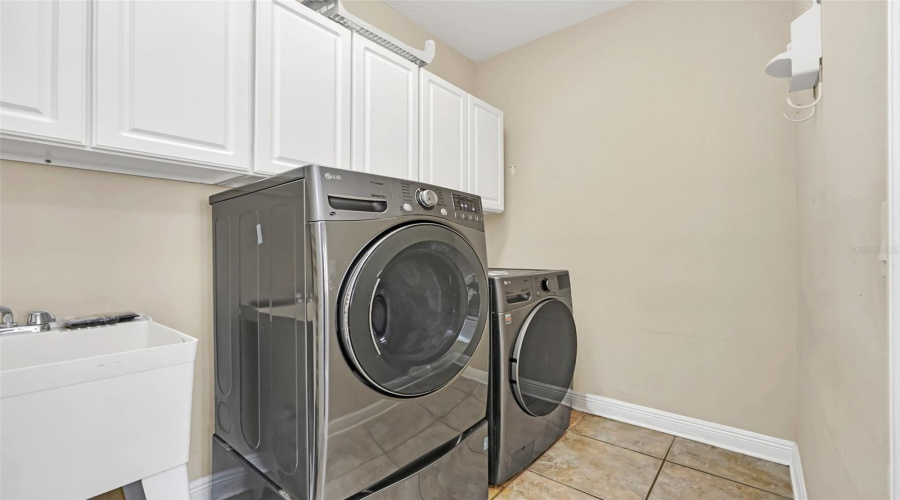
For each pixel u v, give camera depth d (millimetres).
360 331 1149
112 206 1418
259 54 1468
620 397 2447
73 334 1205
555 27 2736
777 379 1969
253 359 1354
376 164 1902
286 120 1546
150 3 1219
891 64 627
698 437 2164
